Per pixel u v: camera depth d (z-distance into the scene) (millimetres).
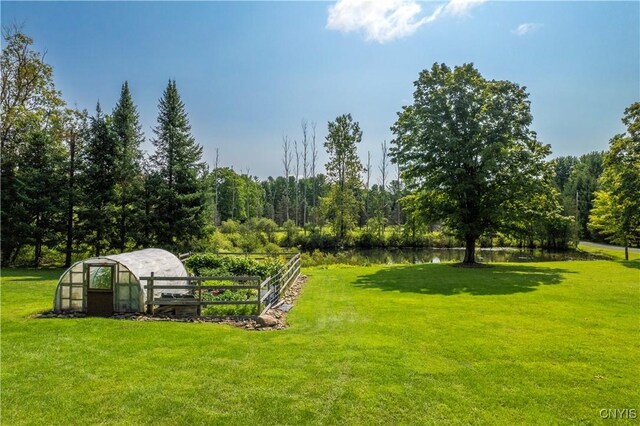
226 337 9680
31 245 27938
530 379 7254
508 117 25031
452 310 12750
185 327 10570
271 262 21547
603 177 32469
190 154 29312
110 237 27609
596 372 7586
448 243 53562
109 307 12125
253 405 6281
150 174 28547
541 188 25453
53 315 11898
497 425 5738
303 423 5789
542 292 16094
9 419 5875
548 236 49906
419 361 8094
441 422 5805
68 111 31234
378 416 5961
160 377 7281
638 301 14227
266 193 107312
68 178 27094
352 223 53969
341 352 8609
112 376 7328
